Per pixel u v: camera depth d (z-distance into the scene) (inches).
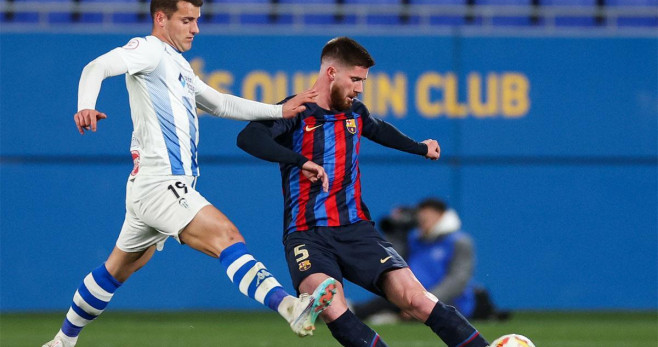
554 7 1973.4
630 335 1331.2
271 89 1743.4
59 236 1717.5
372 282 722.2
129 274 827.4
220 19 1923.0
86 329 1402.6
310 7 1887.3
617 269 1784.0
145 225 764.0
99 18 1914.4
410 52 1763.0
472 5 1972.2
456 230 1517.0
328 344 1174.3
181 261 1739.7
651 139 1787.6
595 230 1784.0
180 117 744.3
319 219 733.9
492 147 1775.3
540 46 1780.3
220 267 1747.0
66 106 1717.5
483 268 1770.4
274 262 1752.0
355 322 703.1
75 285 1718.8
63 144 1716.3
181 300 1737.2
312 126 740.7
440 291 1491.1
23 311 1713.8
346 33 1750.7
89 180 1724.9
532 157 1781.5
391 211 1764.3
